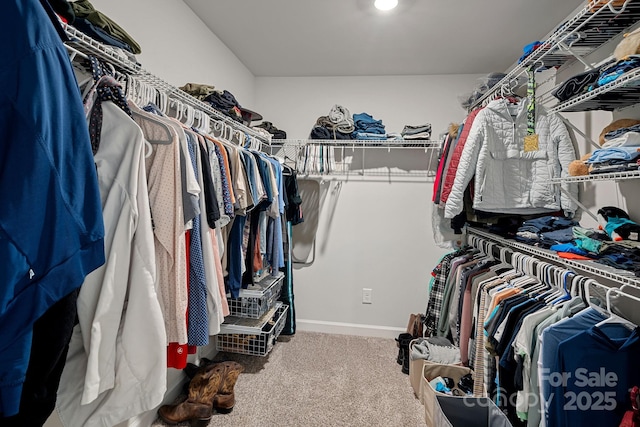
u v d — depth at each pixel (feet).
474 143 5.53
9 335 1.73
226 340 6.92
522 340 3.70
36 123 1.78
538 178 5.41
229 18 6.43
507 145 5.51
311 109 9.34
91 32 3.19
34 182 1.77
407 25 6.49
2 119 1.74
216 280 3.80
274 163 6.42
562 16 6.05
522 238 5.16
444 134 8.05
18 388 1.75
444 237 8.72
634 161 3.18
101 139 2.73
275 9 6.08
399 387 6.32
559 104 4.12
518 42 7.09
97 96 2.78
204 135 4.34
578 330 3.35
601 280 4.52
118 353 2.71
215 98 5.64
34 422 2.03
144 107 3.60
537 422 3.54
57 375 2.19
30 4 1.84
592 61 4.82
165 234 3.17
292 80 9.40
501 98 5.84
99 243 2.08
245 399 5.84
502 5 5.75
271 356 7.54
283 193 7.30
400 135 8.32
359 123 8.33
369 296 9.10
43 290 1.81
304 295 9.38
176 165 3.21
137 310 2.72
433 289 7.26
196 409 5.09
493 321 4.30
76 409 2.68
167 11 5.49
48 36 1.90
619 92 3.61
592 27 4.06
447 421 4.08
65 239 1.90
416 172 8.89
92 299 2.58
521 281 4.79
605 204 4.70
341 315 9.23
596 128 4.82
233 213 4.46
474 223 7.77
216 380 5.65
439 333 6.72
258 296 6.24
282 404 5.72
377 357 7.61
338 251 9.21
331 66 8.61
